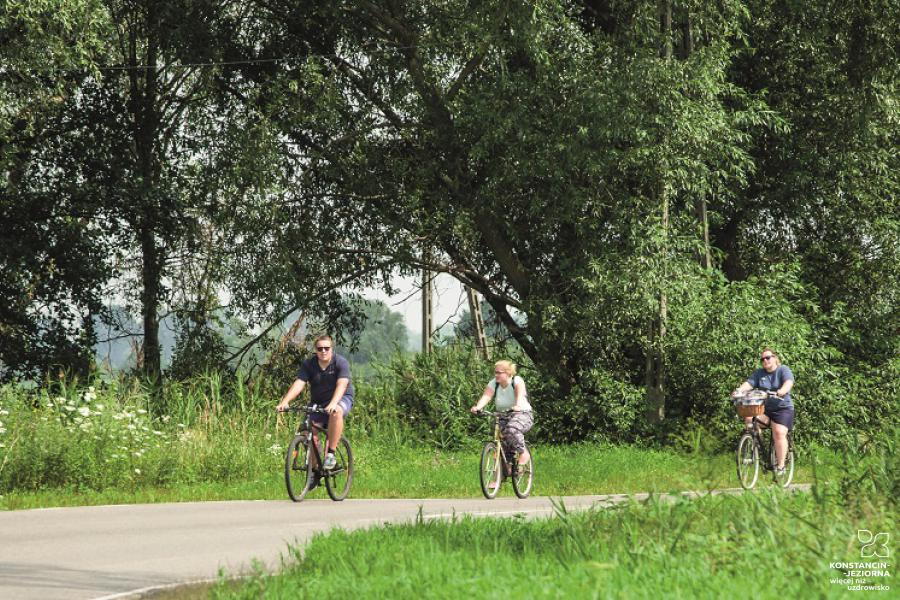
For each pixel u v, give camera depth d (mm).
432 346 52625
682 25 47531
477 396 49719
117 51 56531
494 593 9844
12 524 20016
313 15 51062
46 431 28594
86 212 52438
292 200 50375
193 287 56844
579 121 44000
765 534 12594
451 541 14305
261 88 50969
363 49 50125
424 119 49750
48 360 52375
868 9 48438
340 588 10961
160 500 26406
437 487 31047
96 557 15609
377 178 50188
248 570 13984
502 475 27719
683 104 42969
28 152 52438
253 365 55062
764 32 50625
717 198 48562
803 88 51750
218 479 31672
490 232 49406
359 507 24078
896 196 52750
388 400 49312
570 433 48969
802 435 44375
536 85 44781
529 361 54250
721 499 15188
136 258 56188
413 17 48438
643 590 9898
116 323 56156
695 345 44688
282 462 33625
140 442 30781
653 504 14055
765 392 28906
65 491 27344
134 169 53281
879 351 51469
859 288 53000
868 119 48719
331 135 49312
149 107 55938
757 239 54750
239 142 47281
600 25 50344
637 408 47375
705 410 46969
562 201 45000
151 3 52844
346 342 56594
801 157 50094
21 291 51344
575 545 12891
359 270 52469
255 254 49844
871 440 18500
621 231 44562
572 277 46125
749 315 44375
